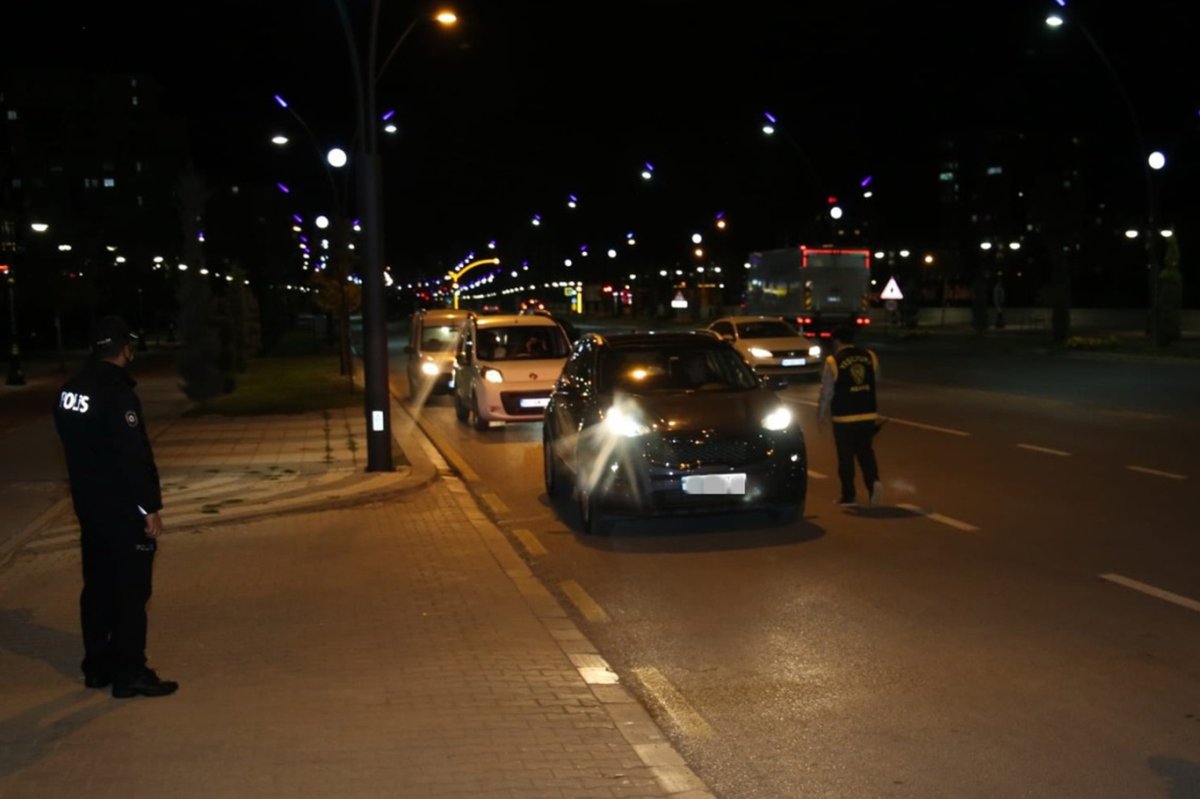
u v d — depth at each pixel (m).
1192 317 52.69
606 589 9.15
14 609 8.70
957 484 13.55
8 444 20.00
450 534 11.52
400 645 7.49
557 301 131.38
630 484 10.74
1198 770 5.40
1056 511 11.77
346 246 32.97
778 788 5.29
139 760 5.48
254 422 23.06
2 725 6.01
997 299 59.03
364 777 5.25
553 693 6.48
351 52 15.30
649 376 12.02
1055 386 26.69
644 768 5.38
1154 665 6.92
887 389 26.45
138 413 6.43
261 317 54.41
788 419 11.23
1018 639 7.50
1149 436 17.42
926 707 6.30
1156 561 9.54
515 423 22.64
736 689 6.68
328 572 9.77
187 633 7.85
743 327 31.12
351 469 15.79
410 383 28.88
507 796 5.05
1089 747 5.69
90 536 6.43
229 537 11.47
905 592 8.76
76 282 46.16
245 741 5.72
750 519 11.86
